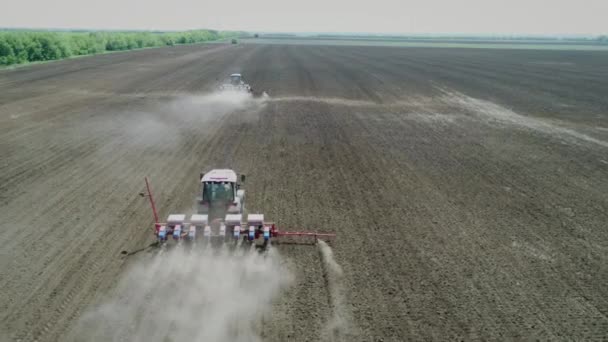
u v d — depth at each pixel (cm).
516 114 3116
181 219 1216
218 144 2228
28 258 1139
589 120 2948
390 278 1081
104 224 1342
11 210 1426
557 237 1318
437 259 1175
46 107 2992
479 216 1451
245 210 1451
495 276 1102
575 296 1027
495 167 1955
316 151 2139
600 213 1495
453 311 962
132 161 1944
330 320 923
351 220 1398
